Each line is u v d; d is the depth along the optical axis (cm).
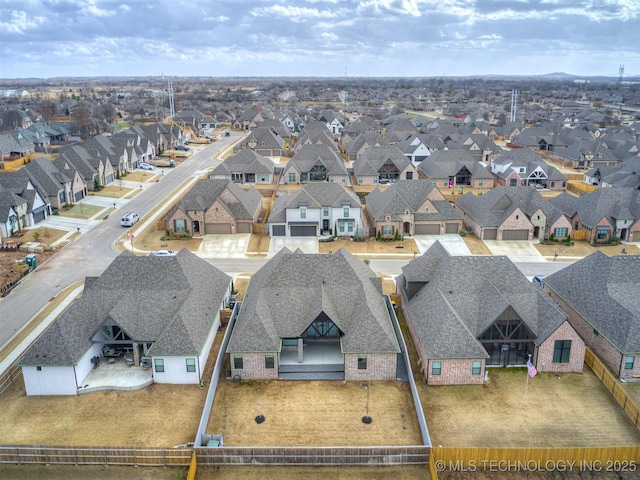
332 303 5244
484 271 5469
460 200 10144
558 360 4928
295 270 5462
